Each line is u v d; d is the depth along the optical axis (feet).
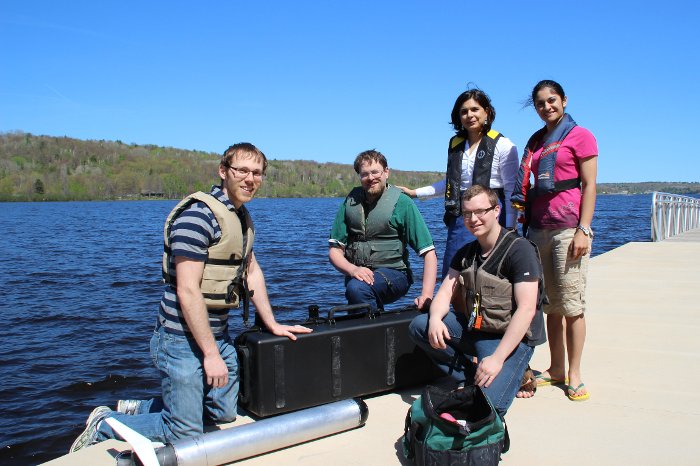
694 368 14.20
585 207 11.55
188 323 9.69
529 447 9.99
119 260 76.38
